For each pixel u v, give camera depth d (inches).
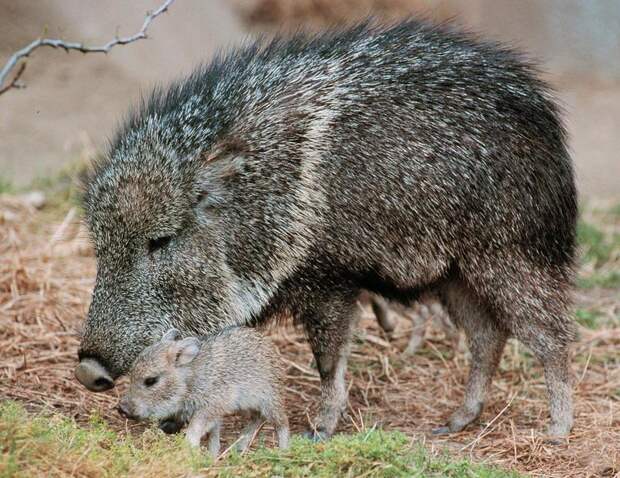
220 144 398.6
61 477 291.9
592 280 647.1
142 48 968.9
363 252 406.0
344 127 407.2
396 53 425.1
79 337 405.7
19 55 384.8
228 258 396.8
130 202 392.8
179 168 395.2
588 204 807.1
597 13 1315.2
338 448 328.8
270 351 366.9
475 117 414.0
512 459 390.0
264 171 399.2
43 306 516.1
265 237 397.7
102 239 395.9
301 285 404.5
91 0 975.6
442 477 328.2
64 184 729.6
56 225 651.5
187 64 986.1
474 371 435.5
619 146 995.3
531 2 1321.4
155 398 345.4
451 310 438.3
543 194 418.0
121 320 386.9
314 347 410.9
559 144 428.5
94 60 930.7
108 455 312.8
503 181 412.2
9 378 435.8
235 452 335.6
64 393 429.1
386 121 409.4
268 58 427.8
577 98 1146.0
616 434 415.5
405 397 472.1
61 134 844.0
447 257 414.0
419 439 414.9
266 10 1127.6
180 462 313.1
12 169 776.9
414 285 416.5
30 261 578.9
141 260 391.9
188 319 394.3
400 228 407.5
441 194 407.8
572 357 519.5
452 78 419.5
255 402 361.4
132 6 998.4
